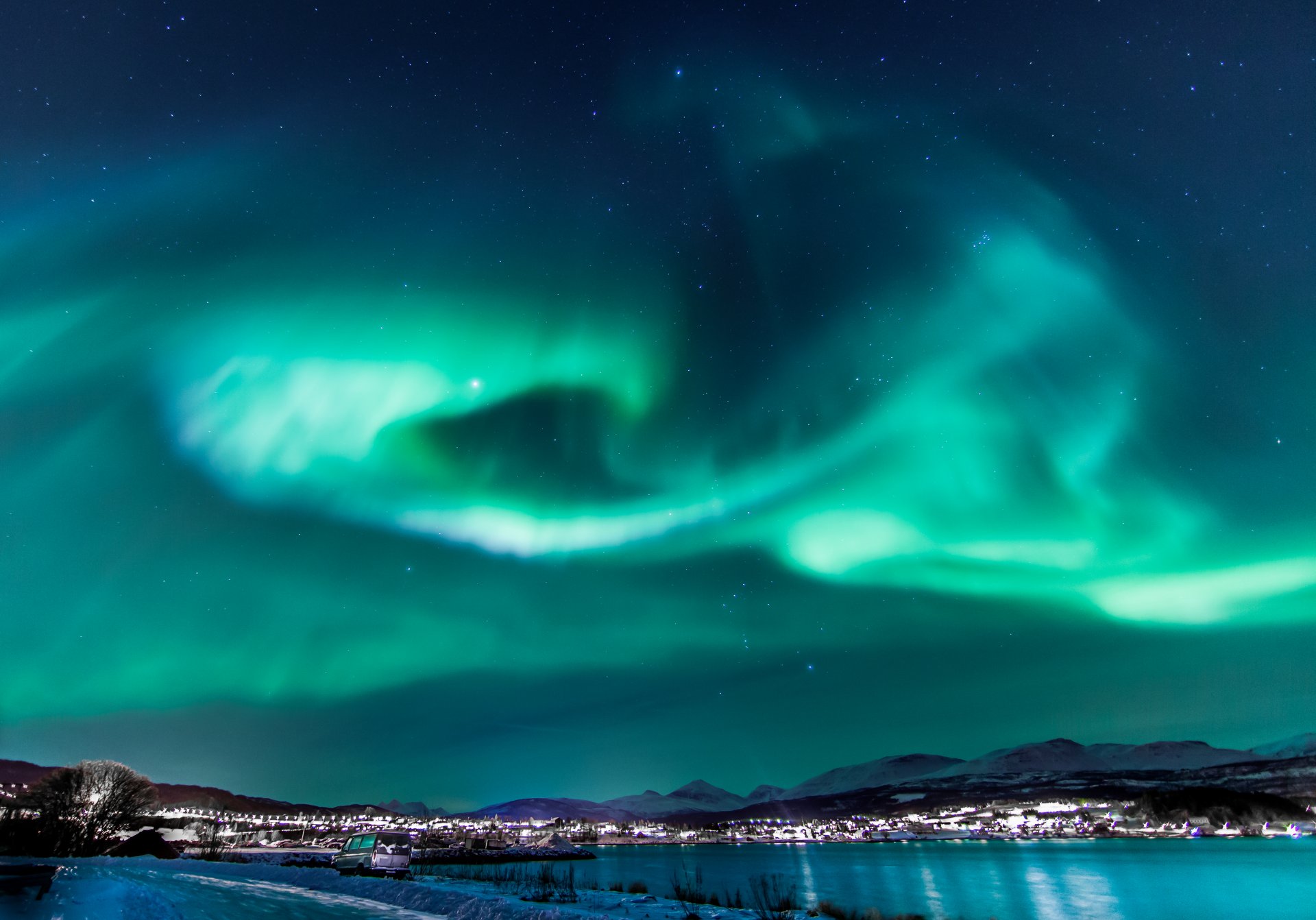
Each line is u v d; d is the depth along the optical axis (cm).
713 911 2247
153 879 3120
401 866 3456
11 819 5388
